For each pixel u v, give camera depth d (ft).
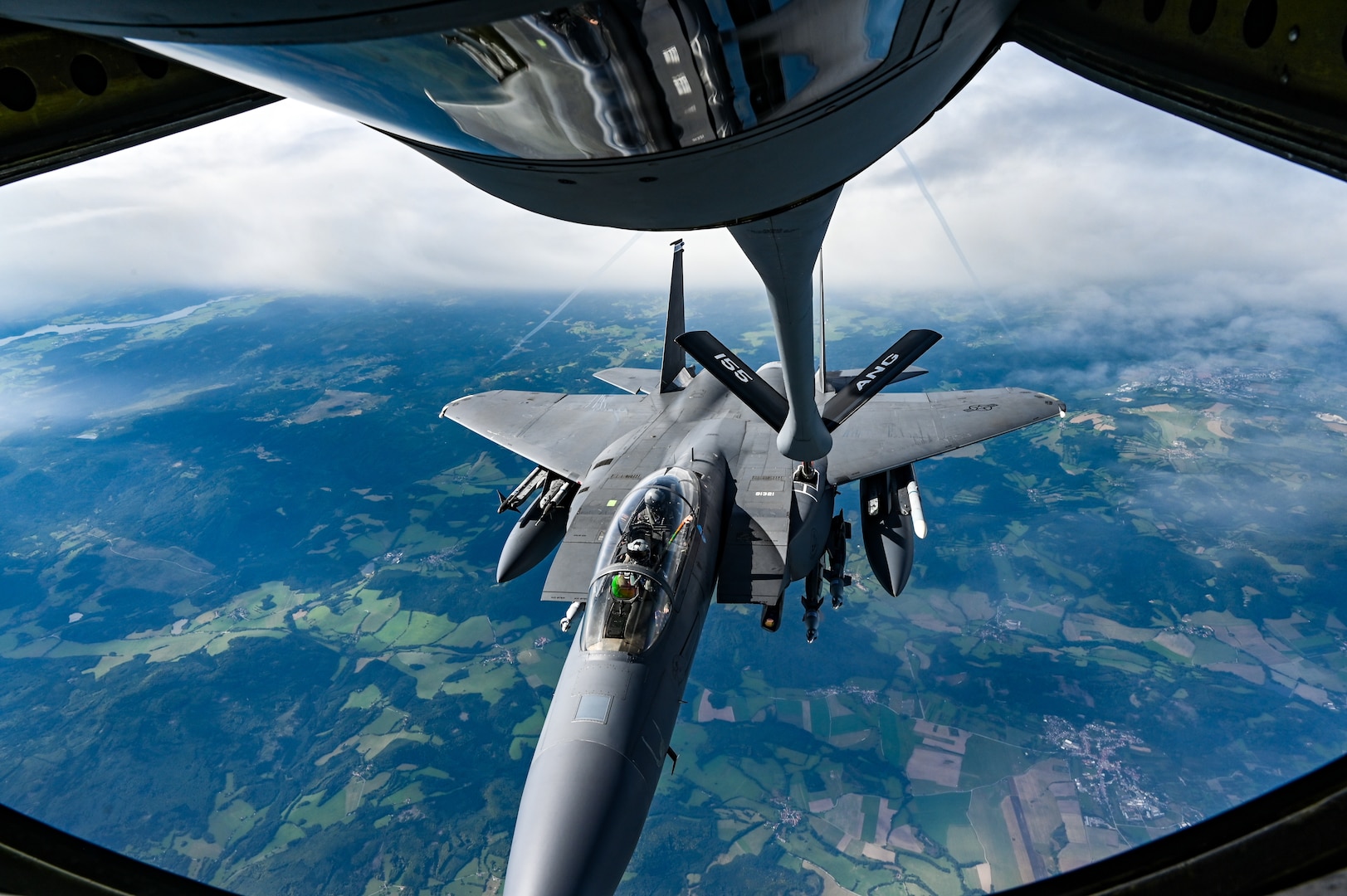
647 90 9.66
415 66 9.01
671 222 14.43
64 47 16.71
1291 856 7.47
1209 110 11.55
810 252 22.53
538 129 10.73
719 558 58.95
